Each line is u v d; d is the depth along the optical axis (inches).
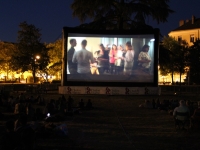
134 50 1371.8
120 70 1376.7
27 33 2228.1
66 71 1385.3
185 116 539.8
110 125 598.5
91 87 1366.9
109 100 1152.8
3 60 2620.6
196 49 2191.2
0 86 1518.2
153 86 1374.3
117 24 1626.5
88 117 713.0
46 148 392.8
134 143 436.8
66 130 474.0
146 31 1364.4
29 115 617.0
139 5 1536.7
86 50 1378.0
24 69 2266.2
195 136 490.0
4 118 647.8
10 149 253.3
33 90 1475.1
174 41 2442.2
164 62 1592.0
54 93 1440.7
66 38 1381.6
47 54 2378.2
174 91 1701.5
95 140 453.1
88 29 1376.7
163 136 490.0
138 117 723.4
